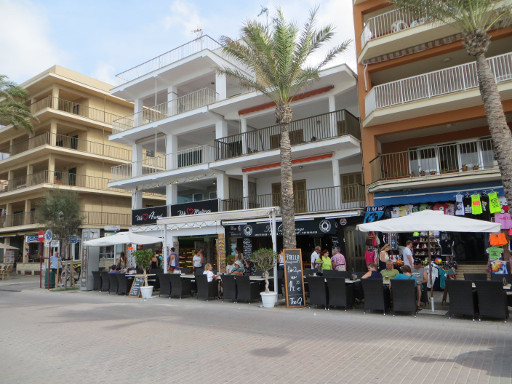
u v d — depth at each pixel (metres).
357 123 18.73
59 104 33.47
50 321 9.70
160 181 24.50
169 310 11.28
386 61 16.73
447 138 16.36
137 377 5.23
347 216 16.20
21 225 32.47
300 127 20.98
